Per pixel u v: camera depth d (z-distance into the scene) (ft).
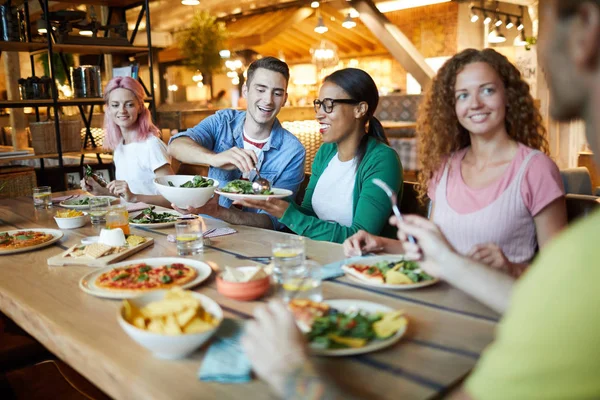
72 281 5.10
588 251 1.71
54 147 13.94
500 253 4.62
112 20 15.35
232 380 3.09
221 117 9.37
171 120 17.39
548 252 1.84
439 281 4.80
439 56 34.68
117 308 4.36
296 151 9.04
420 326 3.84
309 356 2.65
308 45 40.14
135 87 10.27
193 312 3.44
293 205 7.21
